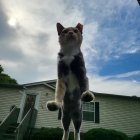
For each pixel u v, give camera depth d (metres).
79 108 2.62
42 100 19.48
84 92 2.39
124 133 18.39
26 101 19.42
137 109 20.98
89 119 19.42
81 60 2.52
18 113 18.02
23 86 19.70
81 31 2.85
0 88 19.78
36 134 15.65
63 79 2.54
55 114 18.95
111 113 20.17
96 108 19.92
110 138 15.97
